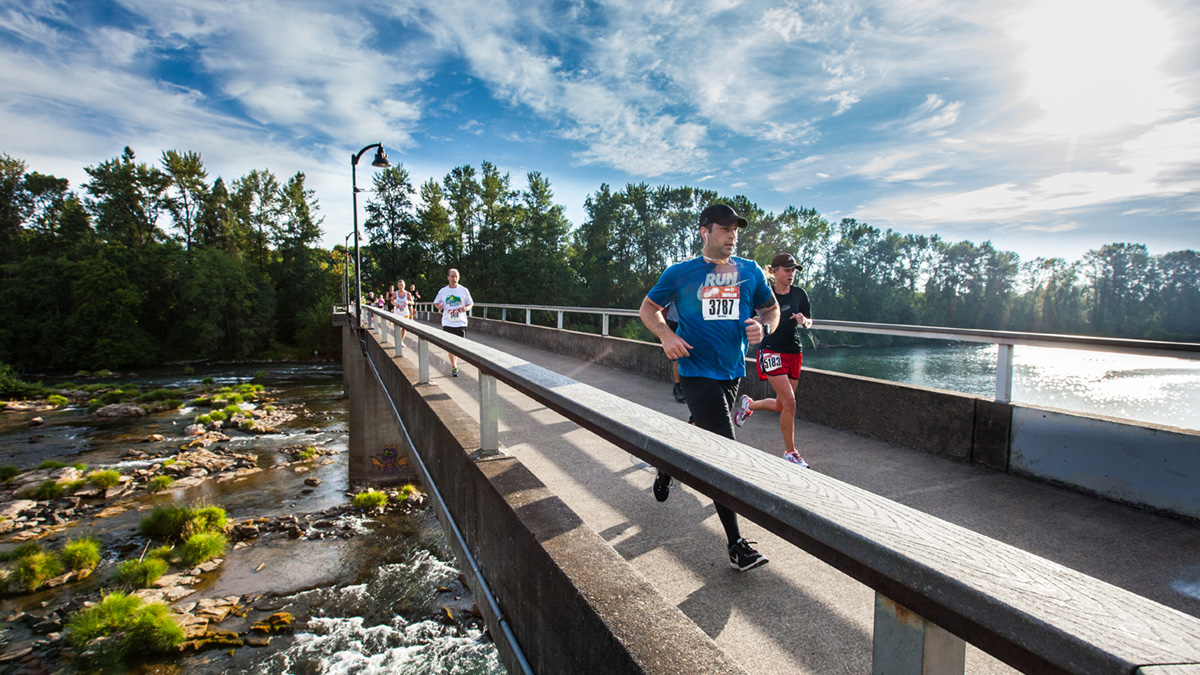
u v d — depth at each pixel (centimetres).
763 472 114
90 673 915
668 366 902
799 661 209
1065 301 8288
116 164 7362
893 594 80
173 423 2847
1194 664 46
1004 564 72
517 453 485
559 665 183
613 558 186
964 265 9388
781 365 441
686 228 7275
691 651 136
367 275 7475
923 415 485
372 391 1759
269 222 8025
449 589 1157
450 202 7381
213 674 913
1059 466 392
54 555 1265
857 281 8769
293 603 1108
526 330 1662
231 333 6272
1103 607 59
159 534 1416
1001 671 207
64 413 3175
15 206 7288
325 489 1772
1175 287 7056
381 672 918
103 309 5691
